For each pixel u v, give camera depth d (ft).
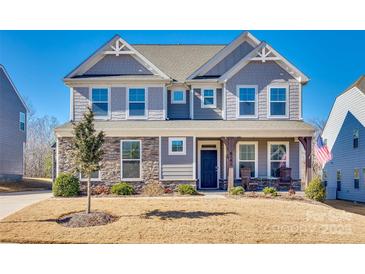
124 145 55.98
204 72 63.77
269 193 51.34
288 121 59.47
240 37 64.34
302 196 51.11
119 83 59.47
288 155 60.90
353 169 73.10
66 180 51.26
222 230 32.32
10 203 46.98
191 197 49.19
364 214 48.14
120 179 55.52
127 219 35.24
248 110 60.29
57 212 38.34
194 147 56.18
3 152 84.64
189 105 63.36
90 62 59.82
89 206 36.70
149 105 59.72
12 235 30.81
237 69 60.29
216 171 62.39
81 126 36.91
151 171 55.77
